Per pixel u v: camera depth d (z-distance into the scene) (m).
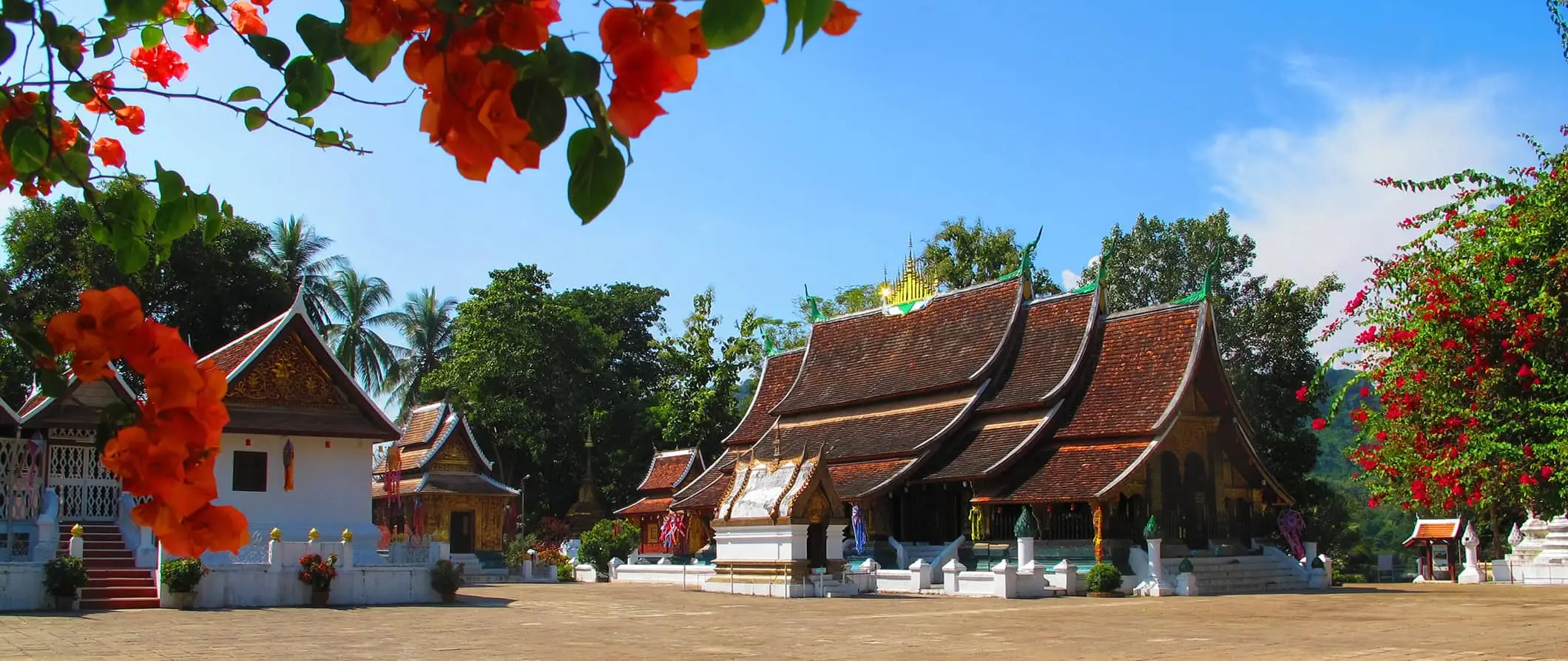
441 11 2.24
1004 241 55.94
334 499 28.33
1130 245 53.31
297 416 28.00
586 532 44.47
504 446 56.59
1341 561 57.94
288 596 23.36
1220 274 52.00
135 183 4.23
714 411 57.19
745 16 2.14
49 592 21.02
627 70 2.19
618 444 60.31
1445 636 16.91
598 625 18.95
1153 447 32.00
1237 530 34.34
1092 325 36.19
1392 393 9.71
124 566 23.50
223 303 43.47
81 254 39.41
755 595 27.98
